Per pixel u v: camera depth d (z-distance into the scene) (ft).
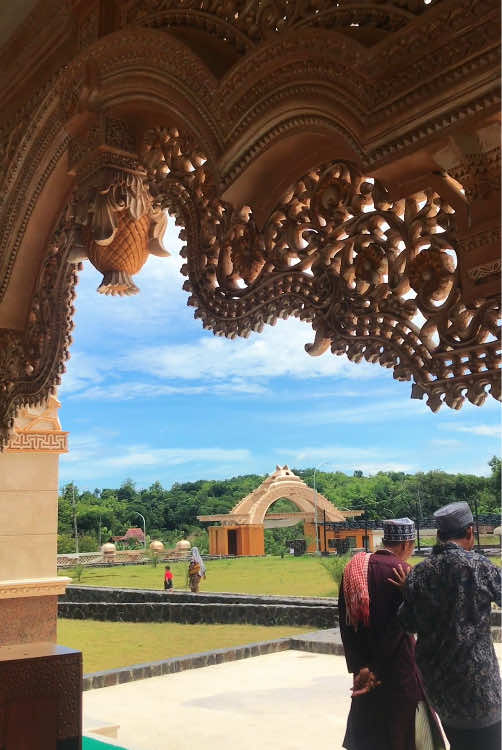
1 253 11.68
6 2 10.96
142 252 9.70
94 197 8.98
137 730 15.47
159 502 228.63
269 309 7.13
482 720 6.75
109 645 30.25
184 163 8.48
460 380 5.28
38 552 16.48
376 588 8.05
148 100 8.42
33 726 7.34
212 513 221.25
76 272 11.39
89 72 8.99
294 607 33.86
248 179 7.26
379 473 185.78
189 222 8.31
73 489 204.44
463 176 5.23
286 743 14.30
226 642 29.89
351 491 180.75
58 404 17.34
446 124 5.15
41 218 11.46
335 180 6.59
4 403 11.78
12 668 7.30
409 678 7.91
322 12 6.60
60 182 11.09
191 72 7.73
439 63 5.20
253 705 17.51
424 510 156.04
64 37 10.62
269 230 7.25
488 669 6.84
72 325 11.36
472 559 7.05
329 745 14.10
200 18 8.23
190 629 34.71
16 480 16.56
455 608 6.91
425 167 5.60
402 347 5.78
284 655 24.29
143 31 8.32
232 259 7.67
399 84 5.49
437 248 5.54
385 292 6.06
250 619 35.27
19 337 11.86
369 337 6.07
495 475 140.56
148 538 184.65
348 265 6.39
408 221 5.86
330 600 35.27
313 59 6.27
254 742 14.39
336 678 20.34
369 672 7.95
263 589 55.21
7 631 15.23
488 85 4.88
